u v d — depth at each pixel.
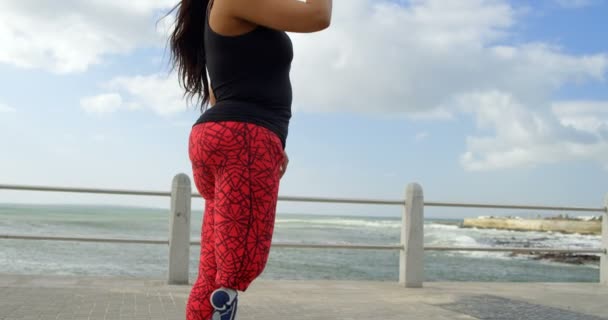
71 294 4.61
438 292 5.46
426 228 65.12
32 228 33.41
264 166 1.68
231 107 1.71
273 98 1.75
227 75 1.74
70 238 5.42
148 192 5.73
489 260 22.61
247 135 1.67
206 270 1.83
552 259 23.59
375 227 59.09
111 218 56.31
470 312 4.32
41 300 4.29
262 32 1.73
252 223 1.67
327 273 15.69
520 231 57.84
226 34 1.71
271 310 4.23
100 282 5.43
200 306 1.81
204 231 1.88
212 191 1.83
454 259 22.81
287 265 17.47
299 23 1.65
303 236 38.03
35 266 14.63
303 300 4.74
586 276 17.38
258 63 1.73
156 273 13.96
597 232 51.72
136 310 4.02
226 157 1.67
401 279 5.96
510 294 5.41
